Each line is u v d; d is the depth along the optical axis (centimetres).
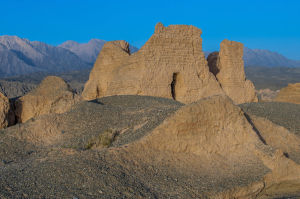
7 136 1555
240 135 1377
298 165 1332
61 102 2217
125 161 1107
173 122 1266
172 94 3027
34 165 1052
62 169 994
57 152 1158
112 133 1480
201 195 1040
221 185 1121
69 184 924
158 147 1237
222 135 1348
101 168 1023
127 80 2848
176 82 2998
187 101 2903
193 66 2964
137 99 2244
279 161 1296
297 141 1611
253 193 1173
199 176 1162
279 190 1294
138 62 2839
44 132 1620
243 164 1300
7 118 1958
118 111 1830
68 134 1609
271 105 2362
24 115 2130
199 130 1306
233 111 1386
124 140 1370
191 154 1276
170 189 1036
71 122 1708
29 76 15712
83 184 930
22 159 1345
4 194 835
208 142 1315
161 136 1248
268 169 1285
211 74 3086
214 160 1281
